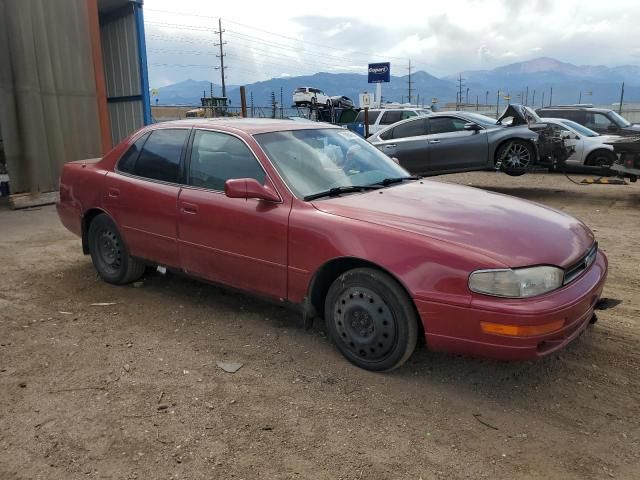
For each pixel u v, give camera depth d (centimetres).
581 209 948
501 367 359
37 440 282
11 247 685
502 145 1066
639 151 988
